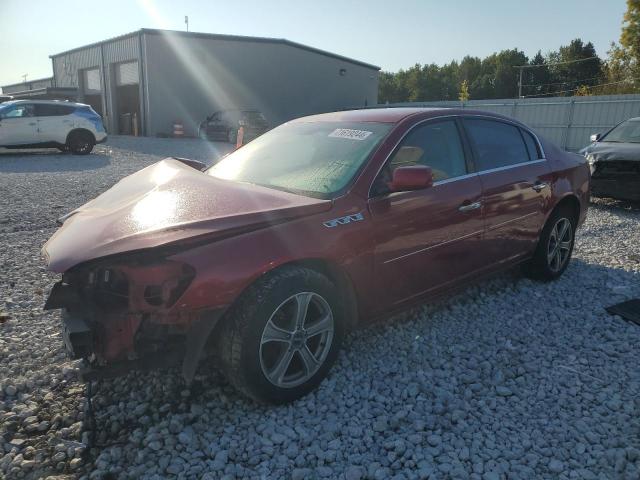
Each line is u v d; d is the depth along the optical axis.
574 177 5.04
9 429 2.80
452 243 3.80
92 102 34.97
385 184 3.41
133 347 2.65
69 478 2.46
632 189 8.20
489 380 3.28
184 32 28.09
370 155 3.47
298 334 2.95
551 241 4.94
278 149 4.02
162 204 3.04
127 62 29.80
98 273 2.79
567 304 4.45
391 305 3.53
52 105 17.27
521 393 3.13
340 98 35.44
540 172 4.62
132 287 2.60
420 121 3.81
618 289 4.78
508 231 4.31
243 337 2.72
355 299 3.29
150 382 3.22
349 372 3.33
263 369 2.82
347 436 2.75
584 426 2.79
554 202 4.73
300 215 3.01
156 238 2.63
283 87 32.19
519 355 3.58
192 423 2.86
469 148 4.07
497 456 2.59
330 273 3.20
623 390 3.15
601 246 6.36
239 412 2.93
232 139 24.30
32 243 6.33
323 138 3.89
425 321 4.10
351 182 3.31
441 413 2.94
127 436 2.75
